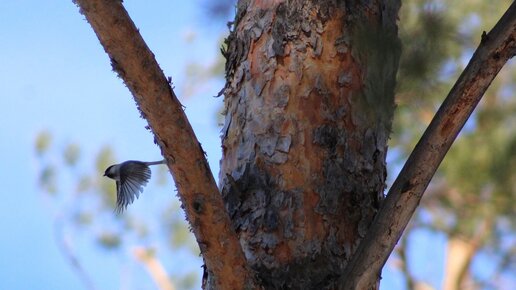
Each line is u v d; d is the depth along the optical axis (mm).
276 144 14547
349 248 14508
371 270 14383
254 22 14648
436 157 14375
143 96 14234
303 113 14562
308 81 14578
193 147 14273
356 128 14570
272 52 14602
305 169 14531
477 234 18844
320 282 14461
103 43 14219
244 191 14547
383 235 14375
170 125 14258
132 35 14203
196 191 14289
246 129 14586
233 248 14312
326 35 14594
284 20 14609
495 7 15727
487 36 14359
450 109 14367
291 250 14484
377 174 14578
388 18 14633
